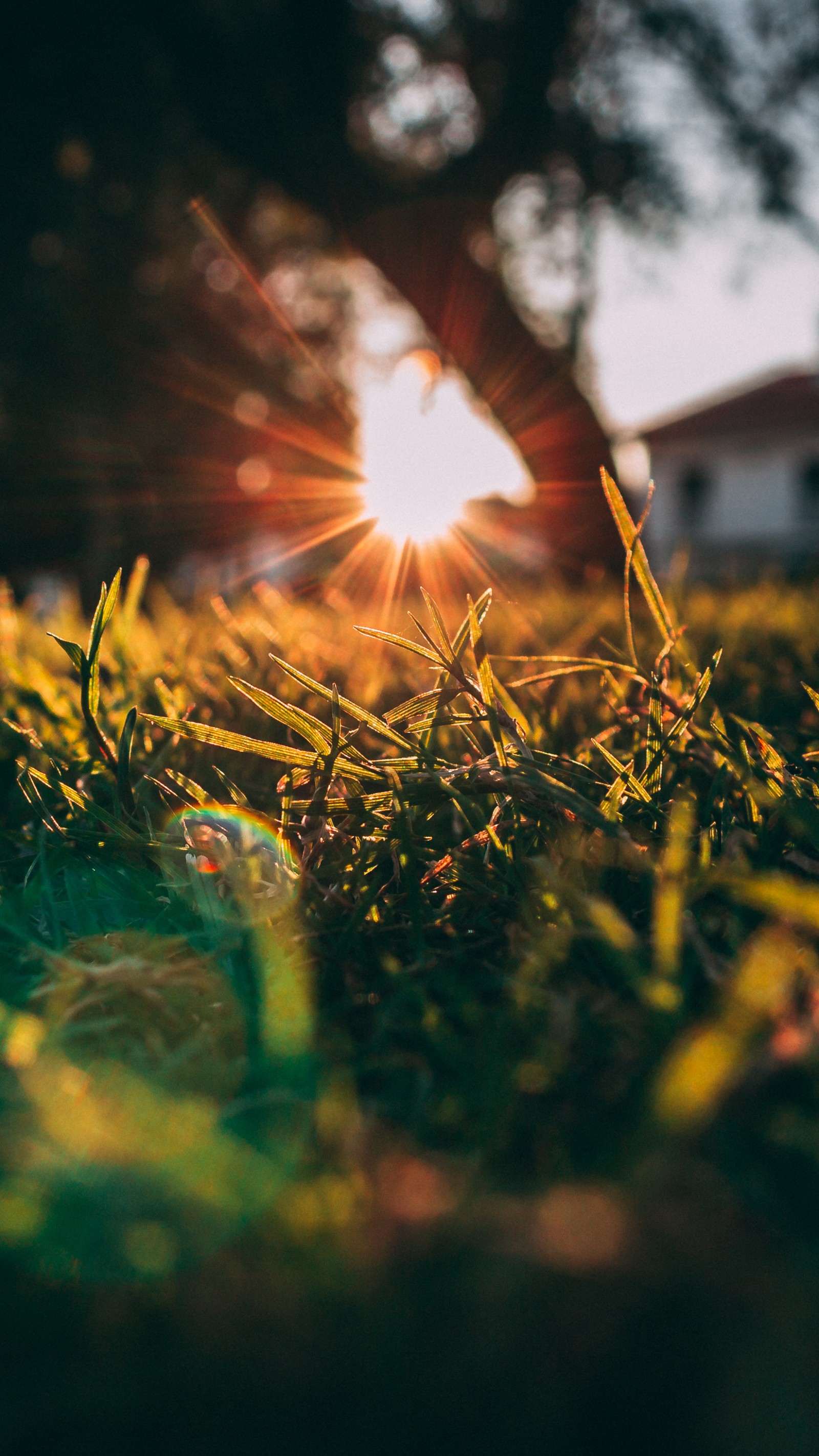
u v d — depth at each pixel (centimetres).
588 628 66
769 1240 15
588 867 27
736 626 81
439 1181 17
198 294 460
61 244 339
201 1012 23
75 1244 16
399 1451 13
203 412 436
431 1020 21
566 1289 14
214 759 39
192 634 58
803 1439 12
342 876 28
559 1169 18
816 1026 19
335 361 501
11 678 47
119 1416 13
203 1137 17
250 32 240
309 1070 20
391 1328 13
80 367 382
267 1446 13
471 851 29
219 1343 14
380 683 51
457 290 211
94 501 363
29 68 260
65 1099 19
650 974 23
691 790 32
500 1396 13
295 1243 15
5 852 35
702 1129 17
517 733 28
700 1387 13
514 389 199
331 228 240
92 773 36
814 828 24
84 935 27
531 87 251
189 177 335
